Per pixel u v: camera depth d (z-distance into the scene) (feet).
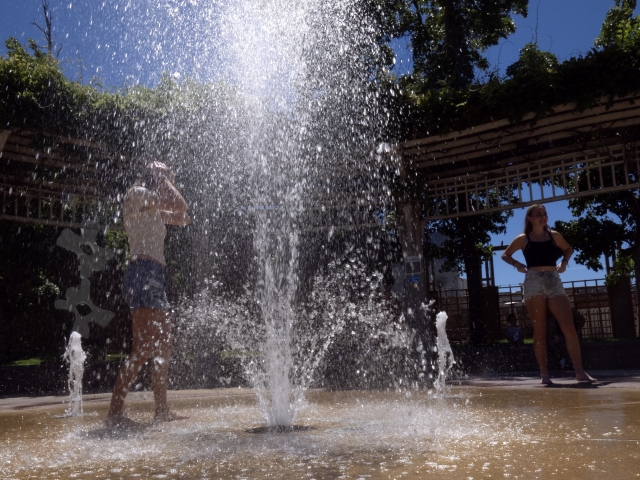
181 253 32.01
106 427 8.35
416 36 42.39
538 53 24.94
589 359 24.56
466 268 41.42
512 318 35.12
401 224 31.35
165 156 27.63
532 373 22.82
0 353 42.16
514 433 5.96
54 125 24.11
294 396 11.17
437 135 27.20
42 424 9.11
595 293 49.65
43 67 23.75
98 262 41.29
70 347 12.17
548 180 29.73
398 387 16.14
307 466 4.64
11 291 40.42
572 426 6.28
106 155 26.45
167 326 9.29
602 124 26.40
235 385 23.03
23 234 38.32
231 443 6.08
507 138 27.76
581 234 39.09
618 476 3.86
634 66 23.09
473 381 17.76
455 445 5.37
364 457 4.94
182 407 11.48
